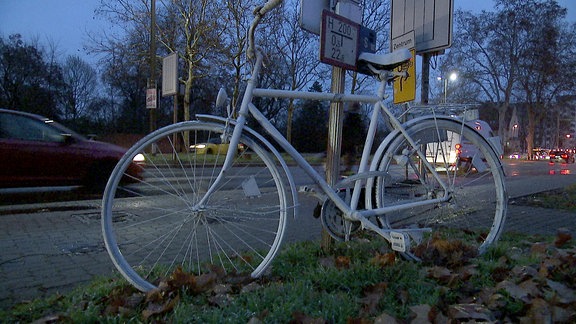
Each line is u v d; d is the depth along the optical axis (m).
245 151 2.94
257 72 3.01
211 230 3.72
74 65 48.84
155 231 4.84
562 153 39.88
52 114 43.75
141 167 3.56
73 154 8.15
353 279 2.86
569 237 4.08
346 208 3.08
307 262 3.32
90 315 2.39
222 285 2.75
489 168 3.60
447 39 5.03
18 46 40.97
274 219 3.29
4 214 6.34
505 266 3.17
